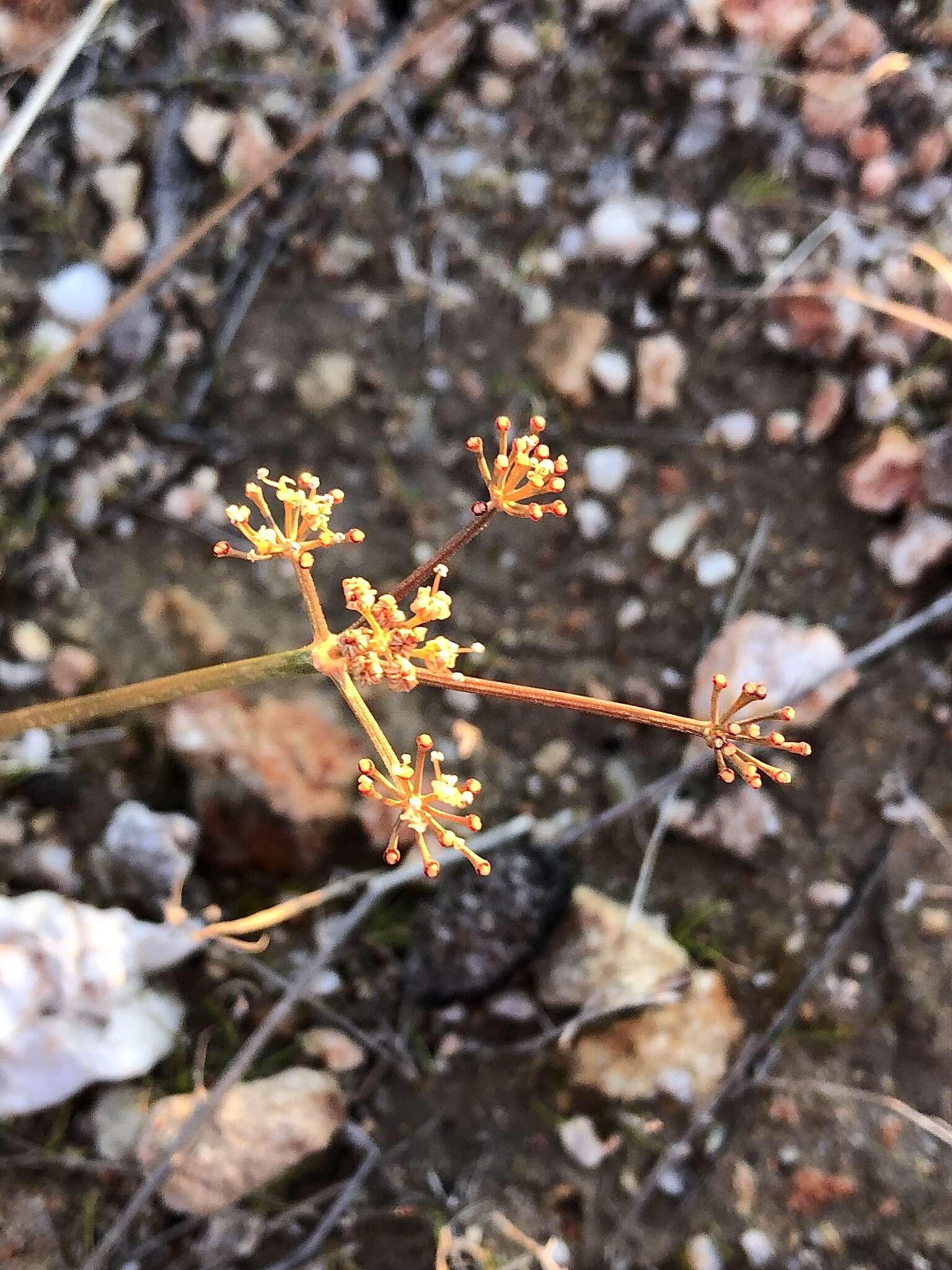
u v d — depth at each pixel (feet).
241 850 0.42
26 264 0.46
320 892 0.42
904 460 0.45
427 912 0.42
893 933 0.43
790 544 0.46
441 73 0.47
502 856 0.42
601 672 0.46
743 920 0.44
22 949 0.39
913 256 0.46
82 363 0.46
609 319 0.47
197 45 0.47
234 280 0.47
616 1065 0.42
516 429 0.47
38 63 0.46
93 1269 0.39
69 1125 0.41
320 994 0.43
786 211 0.46
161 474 0.46
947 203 0.46
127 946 0.41
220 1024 0.42
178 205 0.46
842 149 0.46
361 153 0.47
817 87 0.46
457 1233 0.40
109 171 0.46
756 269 0.46
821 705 0.44
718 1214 0.41
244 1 0.47
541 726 0.46
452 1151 0.42
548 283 0.47
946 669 0.45
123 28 0.46
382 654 0.28
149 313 0.46
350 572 0.46
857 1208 0.40
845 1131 0.41
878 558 0.46
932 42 0.46
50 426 0.45
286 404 0.47
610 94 0.47
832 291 0.45
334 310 0.47
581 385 0.46
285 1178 0.41
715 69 0.46
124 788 0.44
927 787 0.44
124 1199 0.40
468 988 0.42
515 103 0.47
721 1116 0.42
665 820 0.44
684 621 0.46
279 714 0.42
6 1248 0.39
